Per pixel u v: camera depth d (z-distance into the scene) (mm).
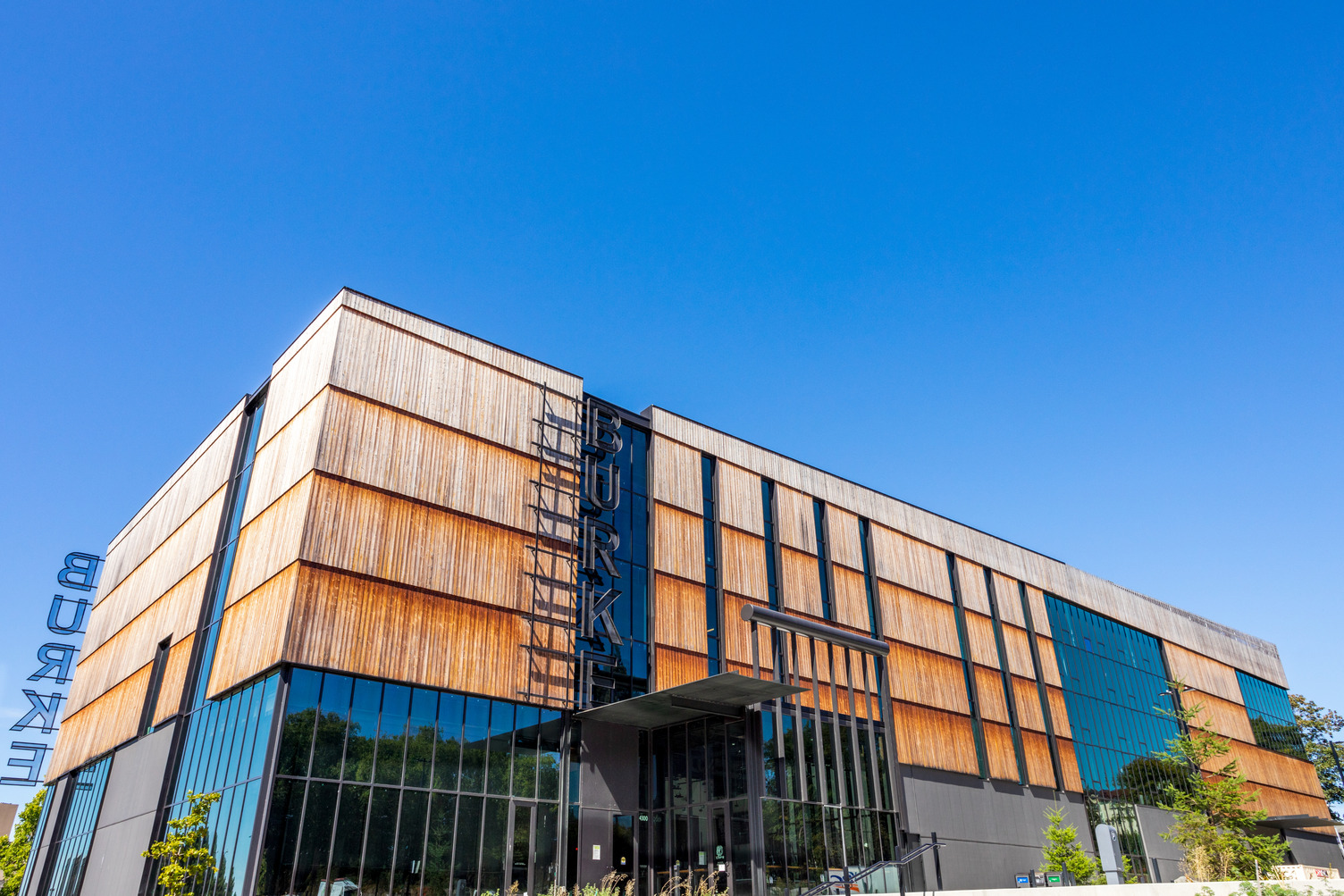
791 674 36844
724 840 29250
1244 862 44188
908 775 39094
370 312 30859
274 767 24141
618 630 33531
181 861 25016
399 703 27125
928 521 47781
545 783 29625
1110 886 24047
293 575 26203
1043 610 51438
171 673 34031
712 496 39156
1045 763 46031
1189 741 50375
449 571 29375
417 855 26000
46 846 40000
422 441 30375
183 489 40188
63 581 49031
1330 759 83375
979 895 24688
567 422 35062
